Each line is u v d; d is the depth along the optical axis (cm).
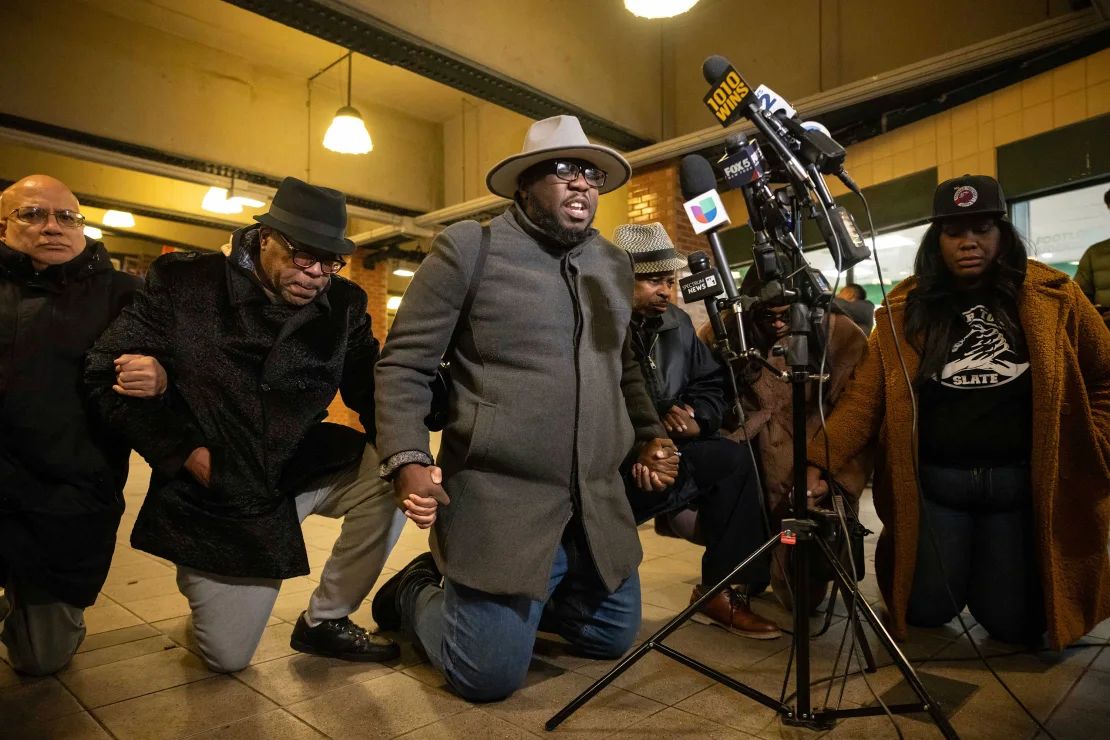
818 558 241
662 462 219
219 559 209
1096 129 487
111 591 312
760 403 271
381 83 881
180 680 218
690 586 319
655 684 216
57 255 215
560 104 669
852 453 259
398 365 195
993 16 557
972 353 242
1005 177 543
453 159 983
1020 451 239
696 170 191
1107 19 450
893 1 615
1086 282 471
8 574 213
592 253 212
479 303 198
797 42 678
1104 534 230
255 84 831
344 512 235
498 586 190
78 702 203
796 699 191
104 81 723
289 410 214
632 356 242
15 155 901
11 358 209
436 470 186
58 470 210
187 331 210
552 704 203
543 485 199
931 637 256
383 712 197
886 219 631
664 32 773
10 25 668
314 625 236
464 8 585
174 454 201
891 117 621
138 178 989
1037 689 210
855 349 267
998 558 245
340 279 234
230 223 1075
